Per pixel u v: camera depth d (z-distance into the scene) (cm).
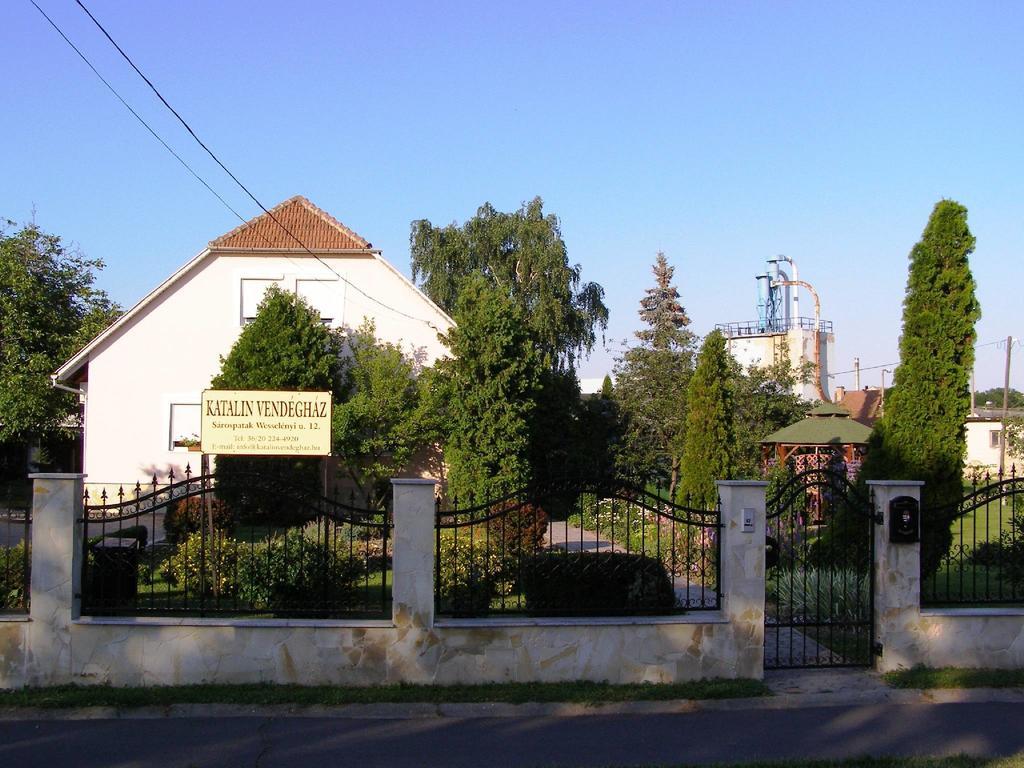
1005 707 809
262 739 714
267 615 970
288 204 2703
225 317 2509
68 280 3347
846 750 699
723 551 877
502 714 780
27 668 817
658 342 2764
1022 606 938
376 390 2283
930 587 1223
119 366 2483
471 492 1928
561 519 2305
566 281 3647
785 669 902
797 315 4875
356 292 2548
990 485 955
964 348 1112
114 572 1024
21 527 1675
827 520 1220
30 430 3183
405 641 830
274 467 1989
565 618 863
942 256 1118
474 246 3722
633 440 2664
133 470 2472
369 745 704
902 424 1122
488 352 2194
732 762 670
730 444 1589
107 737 715
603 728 748
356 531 1170
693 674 855
